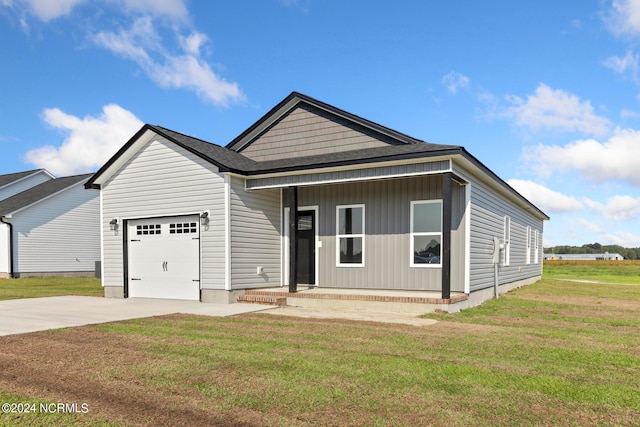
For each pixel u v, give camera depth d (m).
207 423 3.37
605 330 7.62
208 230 11.40
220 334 6.91
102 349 5.82
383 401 3.83
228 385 4.27
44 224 24.66
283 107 13.65
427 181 11.38
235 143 14.21
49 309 10.03
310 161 11.54
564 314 9.61
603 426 3.34
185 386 4.25
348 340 6.44
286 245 12.98
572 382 4.41
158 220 12.42
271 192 12.68
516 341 6.48
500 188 13.41
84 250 26.56
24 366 4.97
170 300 11.86
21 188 28.25
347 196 12.38
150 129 12.12
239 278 11.35
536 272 23.05
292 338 6.58
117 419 3.45
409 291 11.27
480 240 11.80
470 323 8.16
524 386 4.25
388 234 11.78
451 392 4.08
